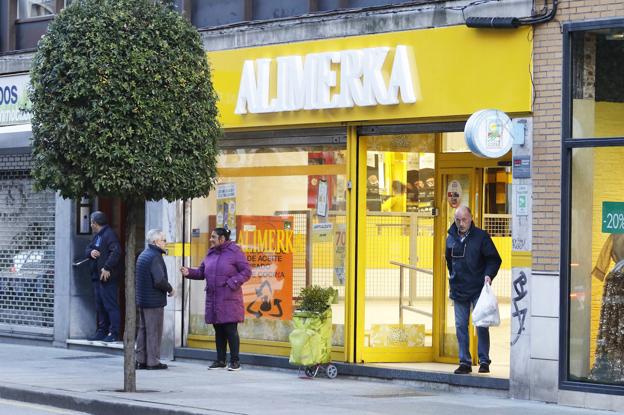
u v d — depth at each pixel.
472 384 14.10
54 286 19.72
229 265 16.12
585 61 13.28
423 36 14.55
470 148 13.46
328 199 15.98
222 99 16.83
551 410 12.73
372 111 15.08
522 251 13.61
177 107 13.45
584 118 13.27
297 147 16.38
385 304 15.73
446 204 15.87
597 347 13.16
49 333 19.81
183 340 17.69
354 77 15.20
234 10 17.23
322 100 15.53
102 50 12.98
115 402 12.89
